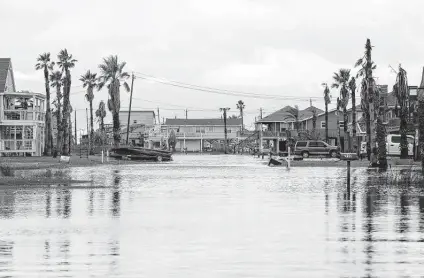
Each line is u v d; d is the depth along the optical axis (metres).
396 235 15.51
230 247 14.00
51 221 18.23
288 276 11.20
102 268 11.91
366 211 20.39
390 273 11.35
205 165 60.84
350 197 25.16
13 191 28.44
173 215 19.59
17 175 38.59
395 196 25.45
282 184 32.75
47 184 32.31
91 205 22.50
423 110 38.69
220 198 25.05
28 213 20.14
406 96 57.91
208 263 12.32
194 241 14.80
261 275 11.29
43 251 13.56
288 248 13.84
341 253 13.23
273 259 12.66
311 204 22.62
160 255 13.12
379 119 48.84
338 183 33.28
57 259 12.72
